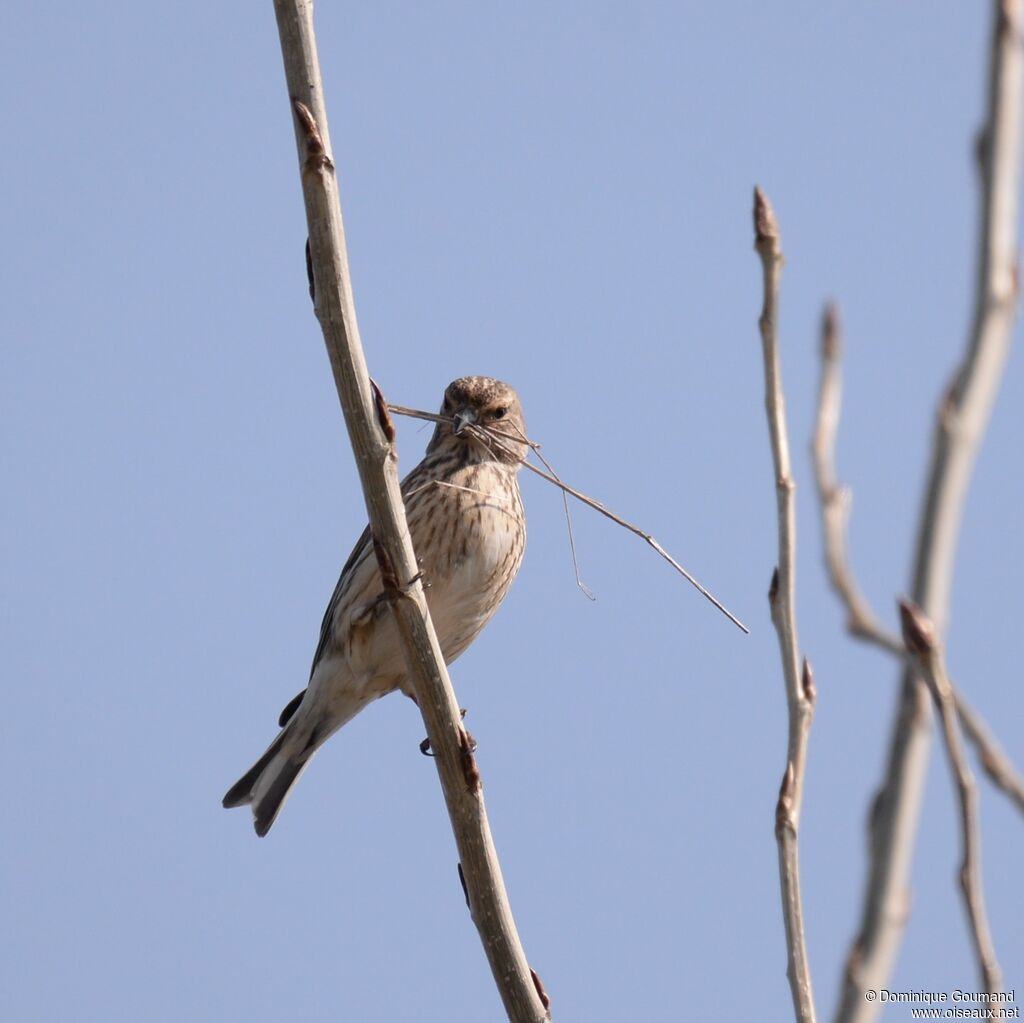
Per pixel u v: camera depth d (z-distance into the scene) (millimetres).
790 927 6453
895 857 4988
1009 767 4816
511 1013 9008
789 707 6559
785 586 6527
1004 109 4926
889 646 4973
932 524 4879
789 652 6539
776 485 6504
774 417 6484
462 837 9133
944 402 4934
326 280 8586
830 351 5871
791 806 6520
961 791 4789
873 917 5016
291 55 8406
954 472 4883
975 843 4824
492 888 9086
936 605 4832
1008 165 4930
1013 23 4906
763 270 6438
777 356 6465
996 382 4922
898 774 5008
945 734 4789
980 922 4875
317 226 8516
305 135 8398
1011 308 4934
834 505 5531
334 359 8703
